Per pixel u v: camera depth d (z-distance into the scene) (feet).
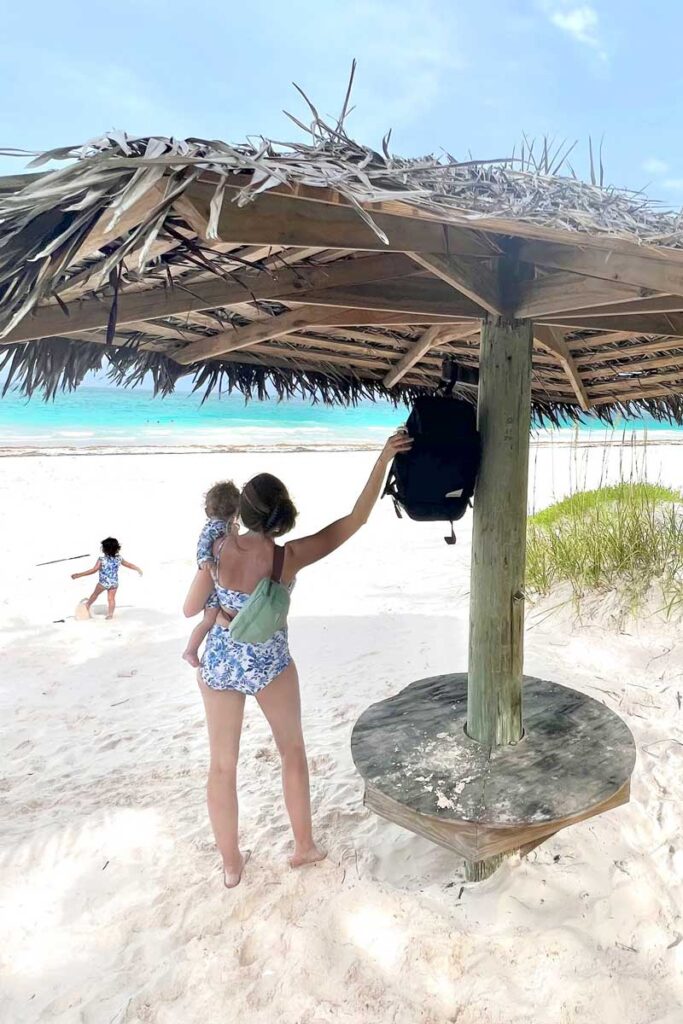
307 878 8.06
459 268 5.93
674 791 9.35
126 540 35.04
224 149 3.77
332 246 4.48
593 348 10.17
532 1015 6.07
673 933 6.97
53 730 13.64
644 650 14.52
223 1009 6.35
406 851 8.52
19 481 49.90
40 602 24.34
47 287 3.58
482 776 7.44
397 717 8.96
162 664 17.67
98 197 3.35
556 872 7.77
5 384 7.50
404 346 10.06
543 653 14.75
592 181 6.73
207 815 9.75
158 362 9.62
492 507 7.57
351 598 22.80
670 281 5.26
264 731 12.46
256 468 60.80
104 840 9.25
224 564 7.64
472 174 5.97
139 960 7.10
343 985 6.51
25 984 6.87
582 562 18.26
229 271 6.11
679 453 70.64
